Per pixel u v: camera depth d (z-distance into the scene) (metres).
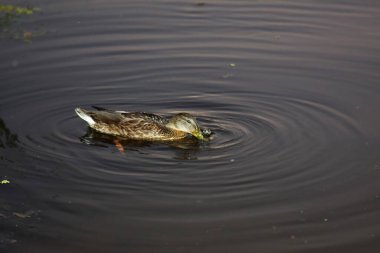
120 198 10.91
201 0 22.50
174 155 12.74
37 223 10.19
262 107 14.80
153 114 14.31
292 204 10.64
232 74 16.61
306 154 12.42
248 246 9.55
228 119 14.30
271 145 12.88
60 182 11.49
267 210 10.47
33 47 18.05
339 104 14.73
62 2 22.08
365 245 9.53
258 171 11.80
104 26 19.73
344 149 12.59
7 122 14.03
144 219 10.24
